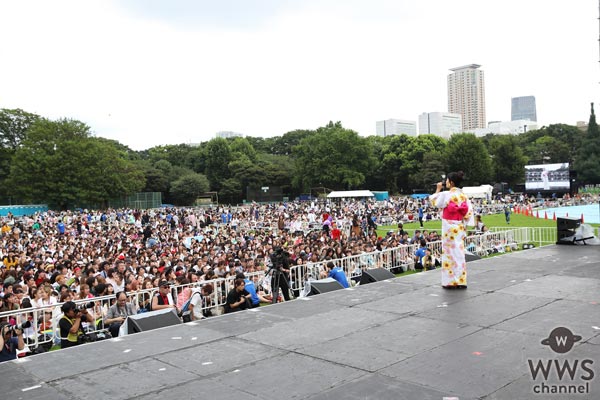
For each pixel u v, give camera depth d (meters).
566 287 8.81
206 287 11.75
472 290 8.95
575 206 58.44
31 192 58.25
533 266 11.32
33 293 11.00
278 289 13.05
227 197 86.06
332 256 15.84
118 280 13.02
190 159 93.31
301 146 82.69
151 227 30.69
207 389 4.83
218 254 16.95
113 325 9.87
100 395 4.76
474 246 20.39
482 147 78.31
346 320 7.28
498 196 68.38
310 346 6.10
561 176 64.38
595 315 6.87
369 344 6.08
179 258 16.86
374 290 9.42
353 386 4.78
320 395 4.60
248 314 7.90
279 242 20.73
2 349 8.23
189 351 6.05
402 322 7.03
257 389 4.79
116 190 64.06
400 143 87.94
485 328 6.51
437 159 80.69
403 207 49.59
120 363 5.66
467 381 4.78
